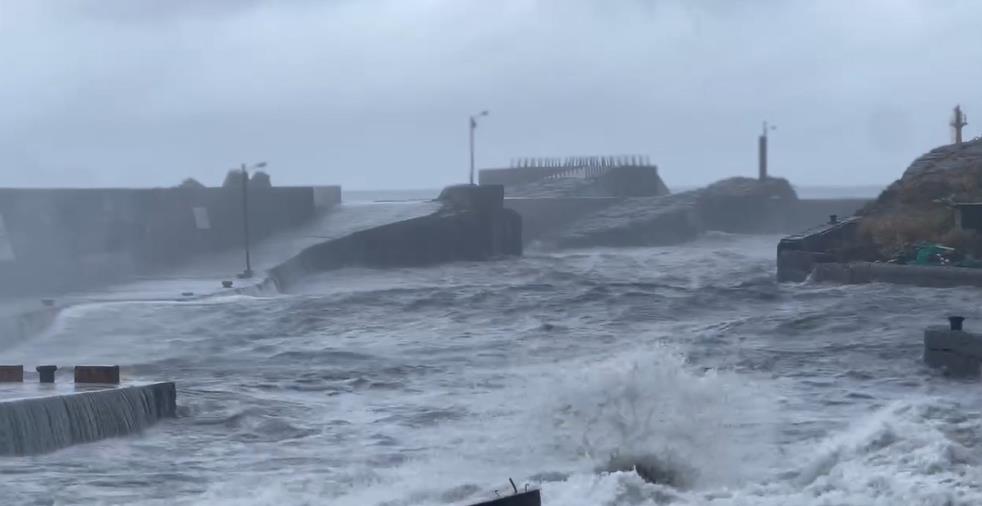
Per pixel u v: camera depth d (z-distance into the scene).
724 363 51.72
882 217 96.50
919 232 92.06
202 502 26.59
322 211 131.25
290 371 51.22
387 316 72.25
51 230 98.44
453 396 43.25
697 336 61.09
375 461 31.58
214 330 66.44
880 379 46.62
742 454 31.00
